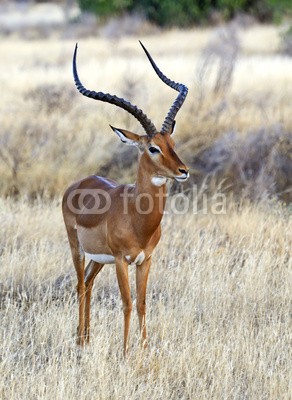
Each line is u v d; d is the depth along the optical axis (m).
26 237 25.88
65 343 18.89
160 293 21.91
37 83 50.62
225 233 27.08
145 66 57.44
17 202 31.00
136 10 93.62
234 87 47.53
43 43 85.00
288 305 21.05
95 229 18.45
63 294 22.34
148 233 17.70
